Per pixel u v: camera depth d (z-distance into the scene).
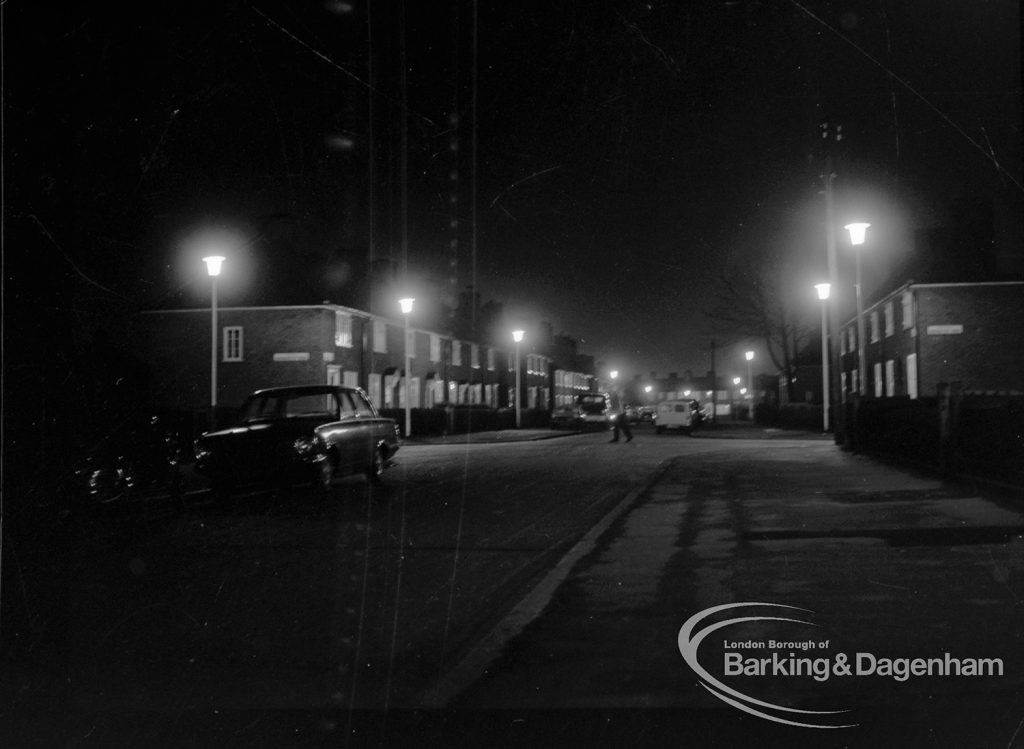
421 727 4.69
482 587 8.13
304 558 9.74
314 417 16.91
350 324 46.12
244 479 15.62
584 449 32.94
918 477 16.98
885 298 43.50
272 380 43.00
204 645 6.31
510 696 5.13
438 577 8.62
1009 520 10.95
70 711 4.68
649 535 10.78
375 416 18.36
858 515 11.75
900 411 21.06
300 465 15.65
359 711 4.93
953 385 16.08
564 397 103.00
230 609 7.39
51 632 3.93
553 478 19.83
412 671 5.64
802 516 11.87
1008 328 38.41
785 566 8.53
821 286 41.59
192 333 43.59
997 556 8.73
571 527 12.02
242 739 4.56
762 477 18.06
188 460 24.66
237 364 43.28
